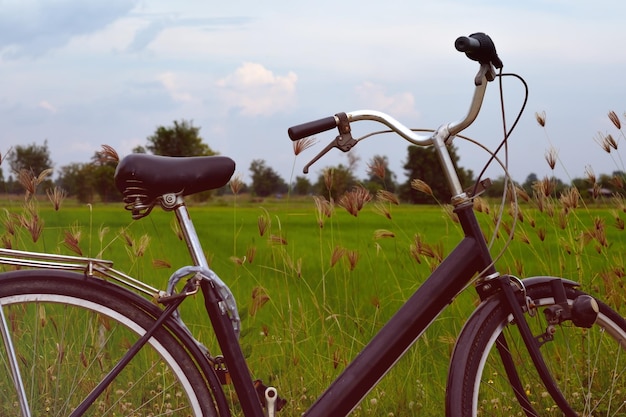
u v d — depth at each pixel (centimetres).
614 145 318
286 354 321
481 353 204
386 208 295
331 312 338
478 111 193
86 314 257
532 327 262
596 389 287
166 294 191
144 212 192
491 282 207
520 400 214
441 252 283
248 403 193
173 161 190
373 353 197
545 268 321
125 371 255
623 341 218
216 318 193
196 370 196
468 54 187
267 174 2080
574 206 308
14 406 239
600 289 323
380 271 419
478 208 301
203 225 1698
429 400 307
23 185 269
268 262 450
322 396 196
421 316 200
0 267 278
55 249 310
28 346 251
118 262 429
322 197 316
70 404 246
